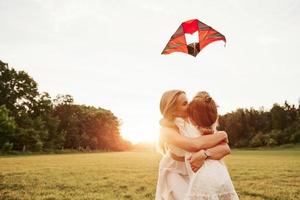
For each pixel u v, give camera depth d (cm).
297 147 9800
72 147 11781
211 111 391
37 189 1152
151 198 951
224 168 380
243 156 4509
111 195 1007
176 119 415
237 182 1340
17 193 1048
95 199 941
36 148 8444
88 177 1584
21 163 2942
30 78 8888
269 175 1633
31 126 8681
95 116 13138
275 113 12862
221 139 382
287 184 1269
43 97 9225
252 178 1499
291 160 3247
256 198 948
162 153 442
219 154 379
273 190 1099
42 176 1638
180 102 421
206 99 392
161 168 439
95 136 13000
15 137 8012
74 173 1817
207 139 379
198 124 392
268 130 12950
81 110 12756
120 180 1440
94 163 2934
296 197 966
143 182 1358
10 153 7306
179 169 431
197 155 375
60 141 10331
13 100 8538
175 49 443
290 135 11381
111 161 3353
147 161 3356
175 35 430
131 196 988
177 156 421
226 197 366
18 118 8525
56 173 1817
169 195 423
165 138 404
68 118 11806
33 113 9150
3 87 8431
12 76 8625
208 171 368
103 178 1538
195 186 368
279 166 2338
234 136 13275
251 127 13212
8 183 1327
